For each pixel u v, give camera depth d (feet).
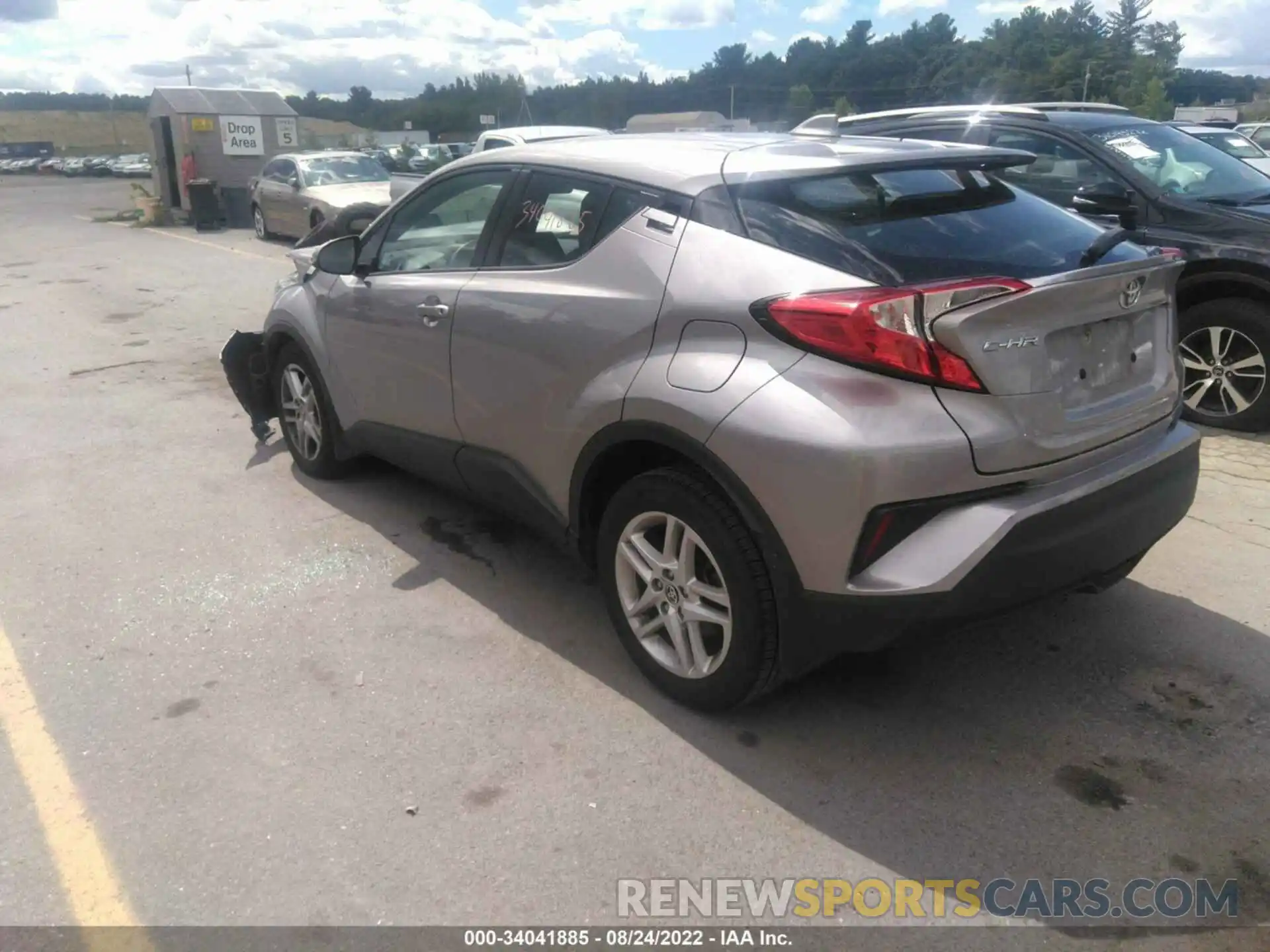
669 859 8.92
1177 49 334.44
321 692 11.47
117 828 9.34
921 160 11.33
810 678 11.63
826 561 9.16
